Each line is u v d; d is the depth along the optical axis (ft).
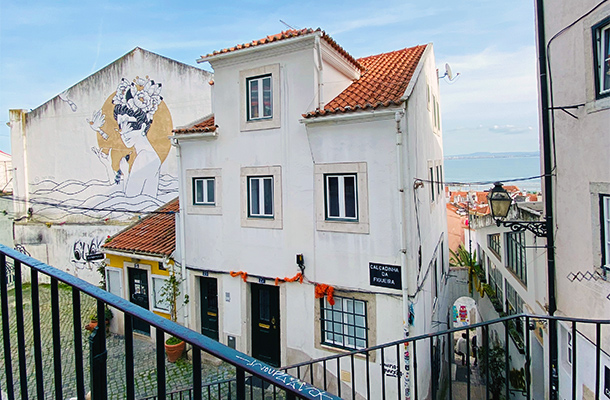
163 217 43.06
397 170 25.25
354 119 26.55
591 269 19.17
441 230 46.34
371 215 26.43
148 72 53.83
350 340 27.96
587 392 19.49
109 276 40.22
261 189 31.14
